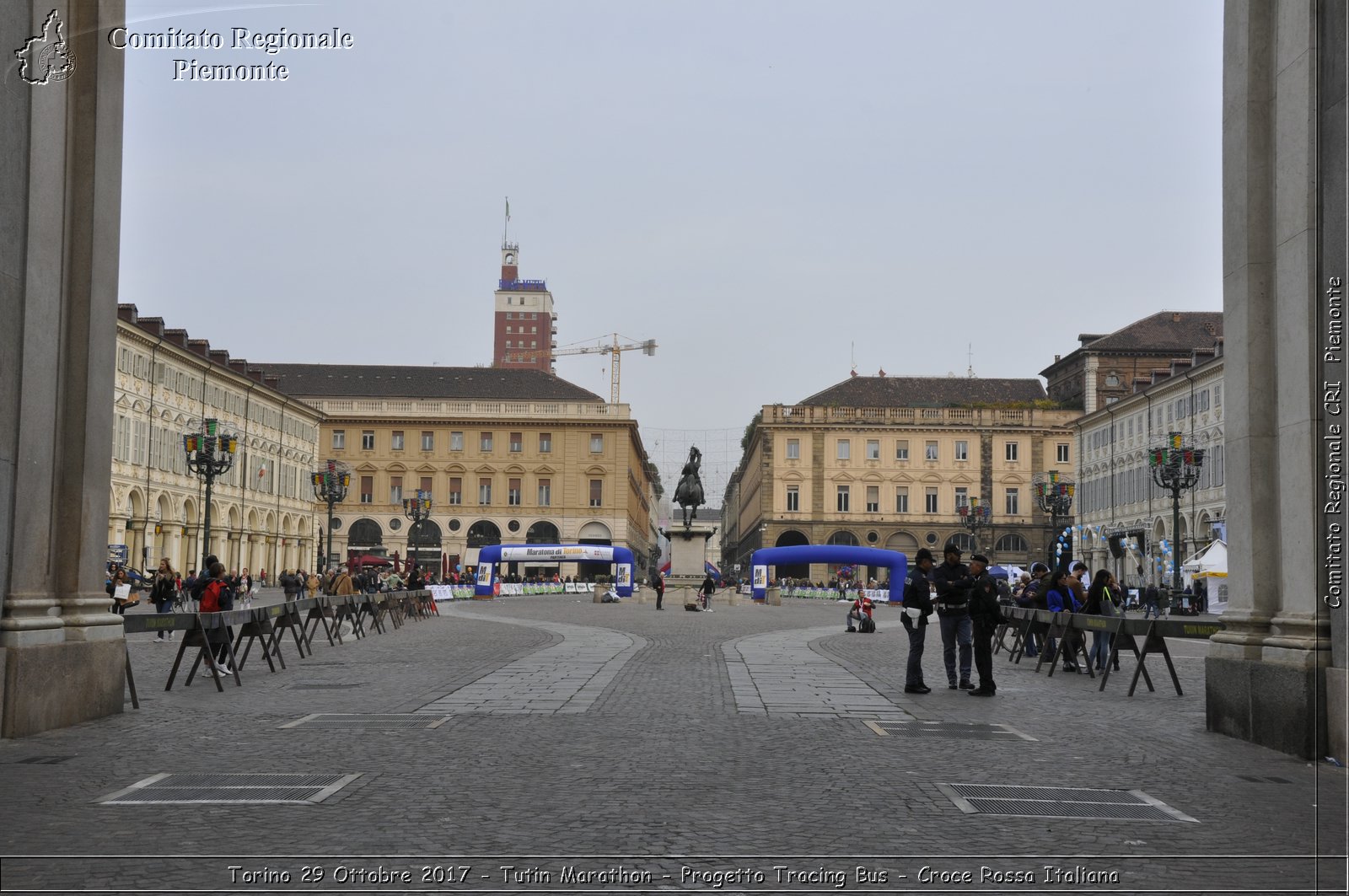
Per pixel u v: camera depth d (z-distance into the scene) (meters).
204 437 47.38
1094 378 103.81
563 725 13.41
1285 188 12.84
